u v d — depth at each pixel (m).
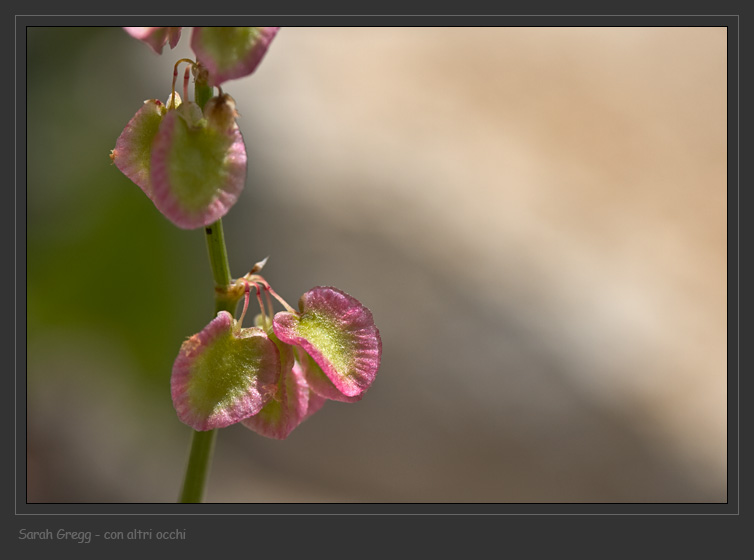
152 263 0.28
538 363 0.31
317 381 0.14
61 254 0.27
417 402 0.31
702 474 0.30
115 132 0.29
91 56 0.31
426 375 0.31
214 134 0.14
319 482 0.31
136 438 0.29
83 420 0.28
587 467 0.30
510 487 0.30
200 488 0.15
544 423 0.30
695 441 0.31
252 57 0.13
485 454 0.30
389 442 0.31
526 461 0.30
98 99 0.30
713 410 0.31
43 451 0.28
